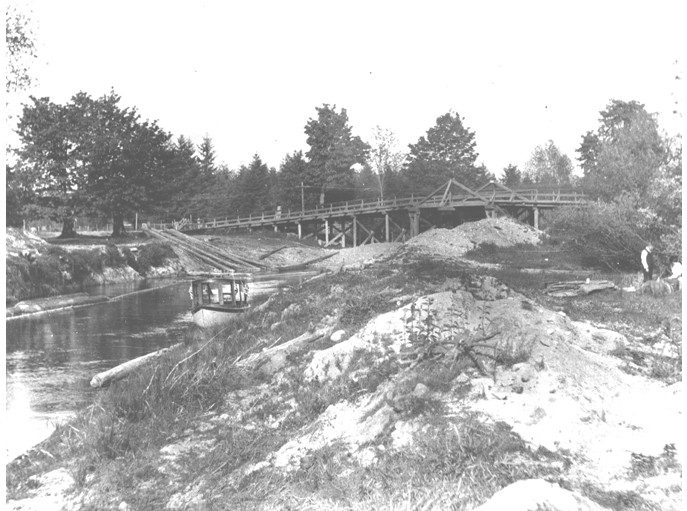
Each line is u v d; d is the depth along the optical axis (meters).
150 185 68.69
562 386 8.92
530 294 18.66
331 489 7.62
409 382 9.45
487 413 8.35
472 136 93.50
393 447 8.16
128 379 14.01
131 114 67.31
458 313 11.86
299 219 75.94
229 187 93.69
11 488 9.18
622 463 7.30
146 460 9.73
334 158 85.62
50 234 74.88
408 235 76.50
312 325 16.12
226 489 8.41
